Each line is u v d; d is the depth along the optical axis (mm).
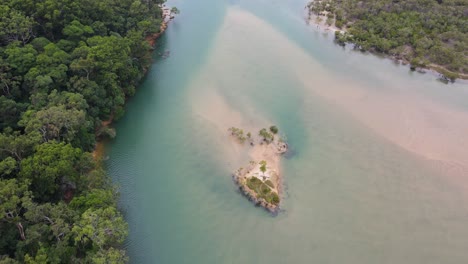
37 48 79000
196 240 60250
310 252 59062
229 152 74438
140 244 59438
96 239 48438
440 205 66062
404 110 86500
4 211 46094
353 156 75062
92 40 84062
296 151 75812
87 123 69938
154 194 67250
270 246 59656
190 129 80625
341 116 84625
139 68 95812
